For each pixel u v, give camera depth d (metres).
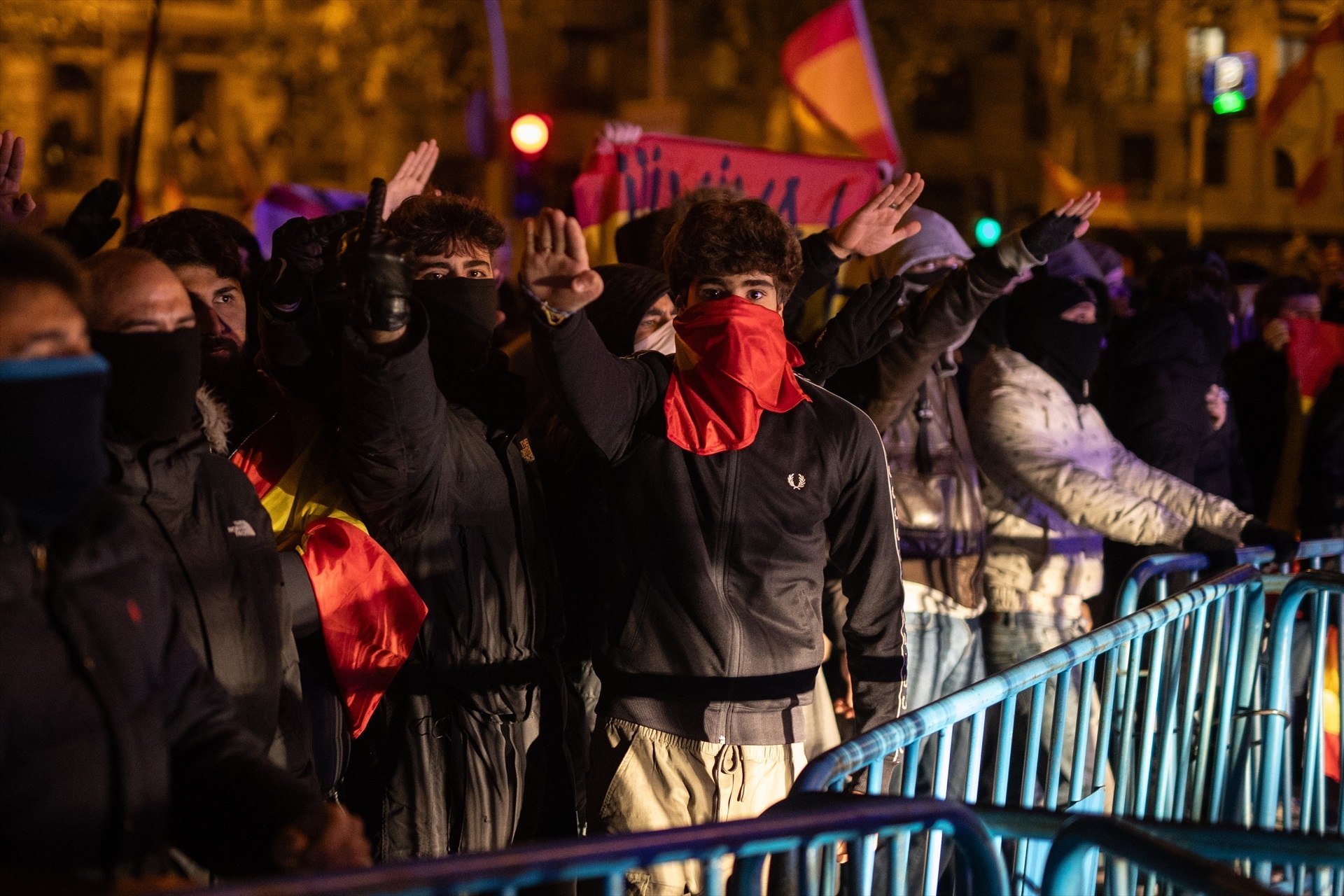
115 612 2.09
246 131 33.22
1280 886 3.94
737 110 34.72
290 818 2.11
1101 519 4.84
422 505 3.33
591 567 3.87
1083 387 5.27
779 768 3.50
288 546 3.37
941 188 37.47
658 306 4.26
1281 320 7.88
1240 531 4.94
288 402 3.58
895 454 4.83
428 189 4.46
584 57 36.50
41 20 31.80
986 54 37.00
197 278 3.55
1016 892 3.22
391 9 30.95
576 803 3.69
